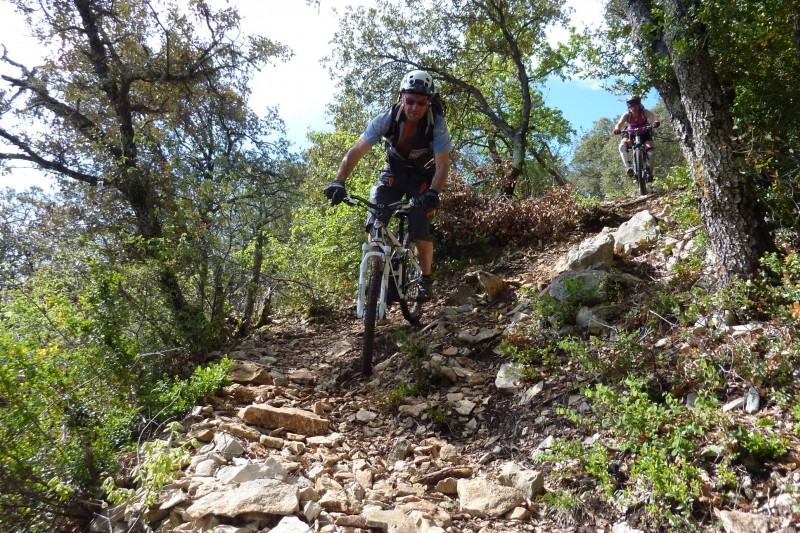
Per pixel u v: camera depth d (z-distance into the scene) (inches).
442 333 185.9
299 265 268.4
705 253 161.0
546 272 217.9
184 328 194.9
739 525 82.4
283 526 89.8
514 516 101.5
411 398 150.9
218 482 105.3
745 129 154.4
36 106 286.4
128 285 186.9
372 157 300.0
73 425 115.4
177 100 325.1
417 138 165.0
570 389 134.2
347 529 93.4
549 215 259.6
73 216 255.1
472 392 150.6
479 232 265.0
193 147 343.0
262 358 194.4
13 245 253.6
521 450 123.5
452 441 133.0
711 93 140.2
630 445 102.9
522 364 151.6
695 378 116.6
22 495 102.0
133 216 249.1
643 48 173.3
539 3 512.4
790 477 87.6
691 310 131.4
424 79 156.1
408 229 179.0
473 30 528.4
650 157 348.8
